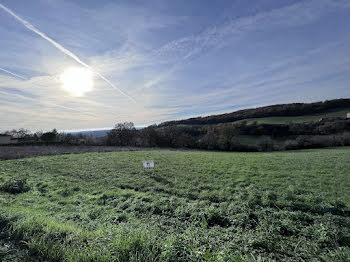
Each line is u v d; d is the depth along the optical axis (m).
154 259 3.75
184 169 16.88
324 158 20.89
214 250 4.43
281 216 6.77
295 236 5.40
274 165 17.78
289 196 8.90
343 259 3.99
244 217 6.75
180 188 11.45
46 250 3.90
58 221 6.35
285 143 50.81
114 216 7.29
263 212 7.16
